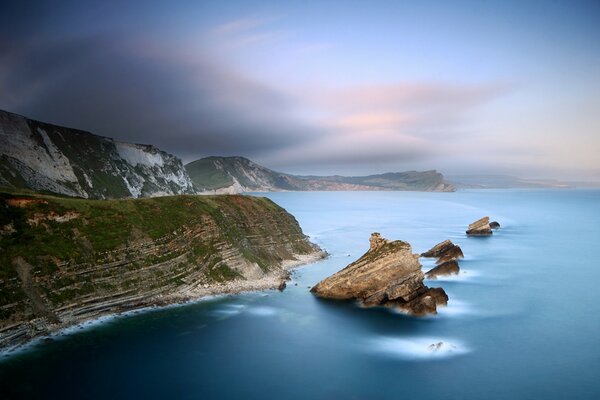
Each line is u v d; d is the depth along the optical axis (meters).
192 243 76.50
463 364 46.00
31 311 49.66
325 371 44.19
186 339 51.72
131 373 42.69
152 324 56.00
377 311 62.72
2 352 45.09
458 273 85.50
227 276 75.38
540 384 41.75
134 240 67.81
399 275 65.62
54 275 54.72
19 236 55.94
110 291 59.12
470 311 63.28
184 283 68.44
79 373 42.12
